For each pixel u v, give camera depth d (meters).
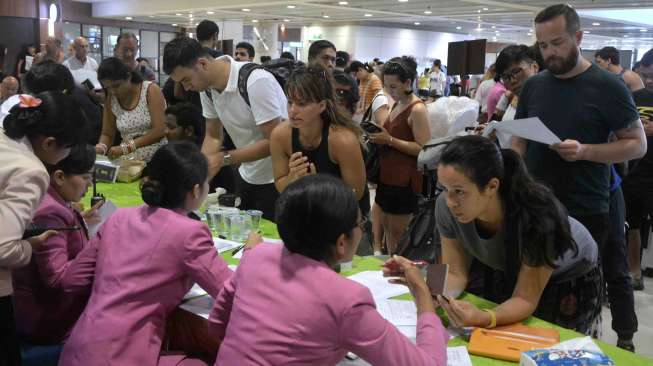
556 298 1.88
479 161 1.55
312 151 2.29
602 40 19.81
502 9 13.08
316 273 1.20
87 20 18.70
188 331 1.74
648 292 3.99
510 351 1.46
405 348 1.17
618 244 2.76
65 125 1.69
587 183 2.36
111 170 3.35
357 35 19.38
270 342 1.18
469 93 10.37
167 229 1.63
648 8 11.50
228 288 1.41
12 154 1.58
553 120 2.40
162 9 15.90
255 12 15.70
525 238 1.62
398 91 3.58
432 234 2.36
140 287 1.60
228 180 3.33
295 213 1.21
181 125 3.15
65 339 1.96
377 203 3.77
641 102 3.80
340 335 1.16
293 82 2.16
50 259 1.77
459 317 1.57
